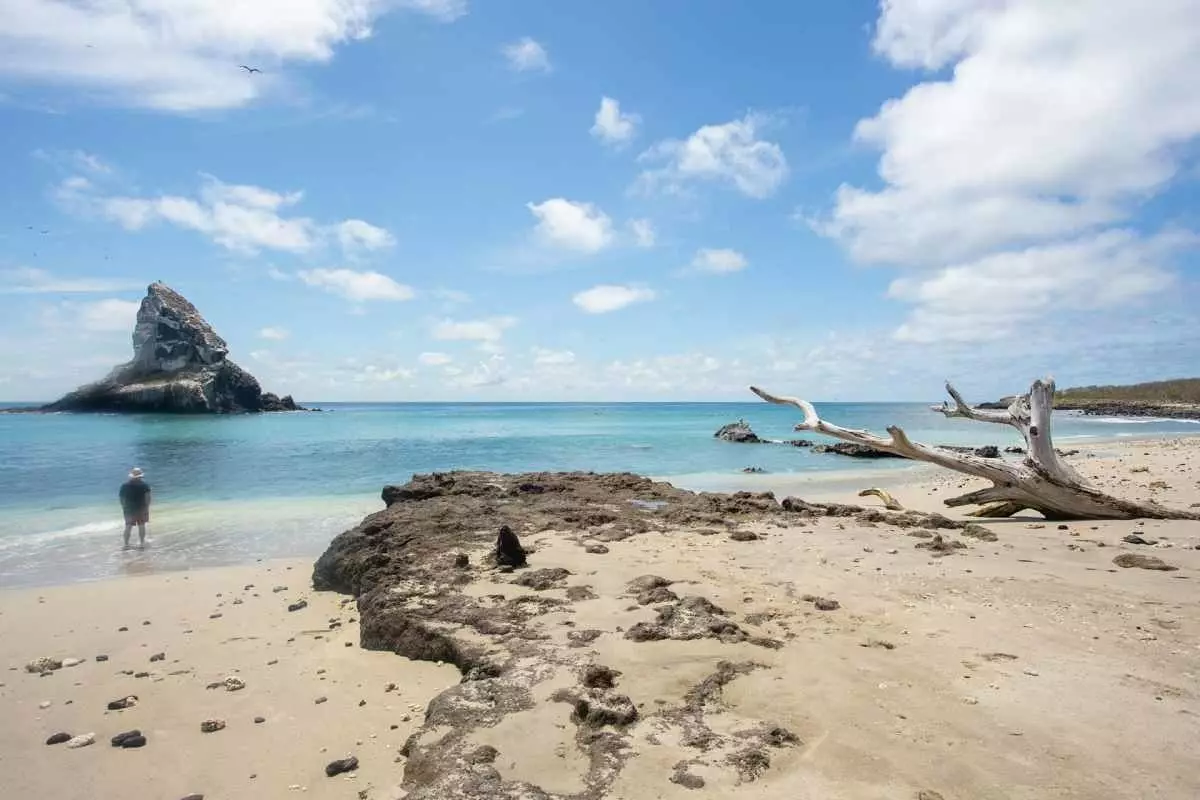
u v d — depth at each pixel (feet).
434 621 22.95
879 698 16.26
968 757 13.61
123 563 38.83
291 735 17.58
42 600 30.99
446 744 15.15
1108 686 16.71
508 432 174.81
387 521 35.86
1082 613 22.31
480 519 37.14
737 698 16.52
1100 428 191.11
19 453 106.42
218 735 17.69
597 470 91.50
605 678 17.47
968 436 166.81
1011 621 21.54
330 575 32.55
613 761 13.96
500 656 19.66
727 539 33.65
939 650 19.17
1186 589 25.03
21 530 48.62
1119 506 43.04
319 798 14.64
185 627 26.99
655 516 39.55
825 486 75.00
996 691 16.49
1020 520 45.06
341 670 21.91
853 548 31.89
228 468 87.81
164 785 15.38
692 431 185.37
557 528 35.94
